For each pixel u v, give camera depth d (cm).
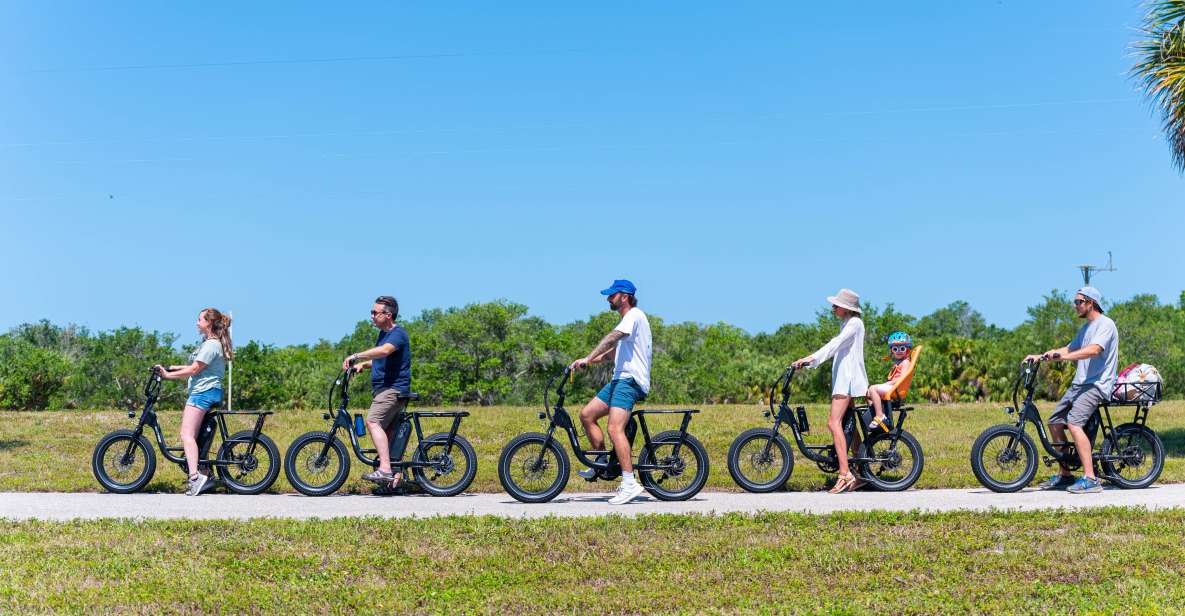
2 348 3070
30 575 649
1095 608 582
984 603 595
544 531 771
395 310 970
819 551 711
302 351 4097
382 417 956
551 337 4675
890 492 991
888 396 994
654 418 1692
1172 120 1546
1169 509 843
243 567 679
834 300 997
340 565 684
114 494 986
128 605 593
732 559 699
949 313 7725
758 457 1000
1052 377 2523
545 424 1593
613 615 593
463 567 686
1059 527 782
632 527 787
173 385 2658
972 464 989
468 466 980
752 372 2883
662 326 5294
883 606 594
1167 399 2698
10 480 1052
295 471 977
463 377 4647
